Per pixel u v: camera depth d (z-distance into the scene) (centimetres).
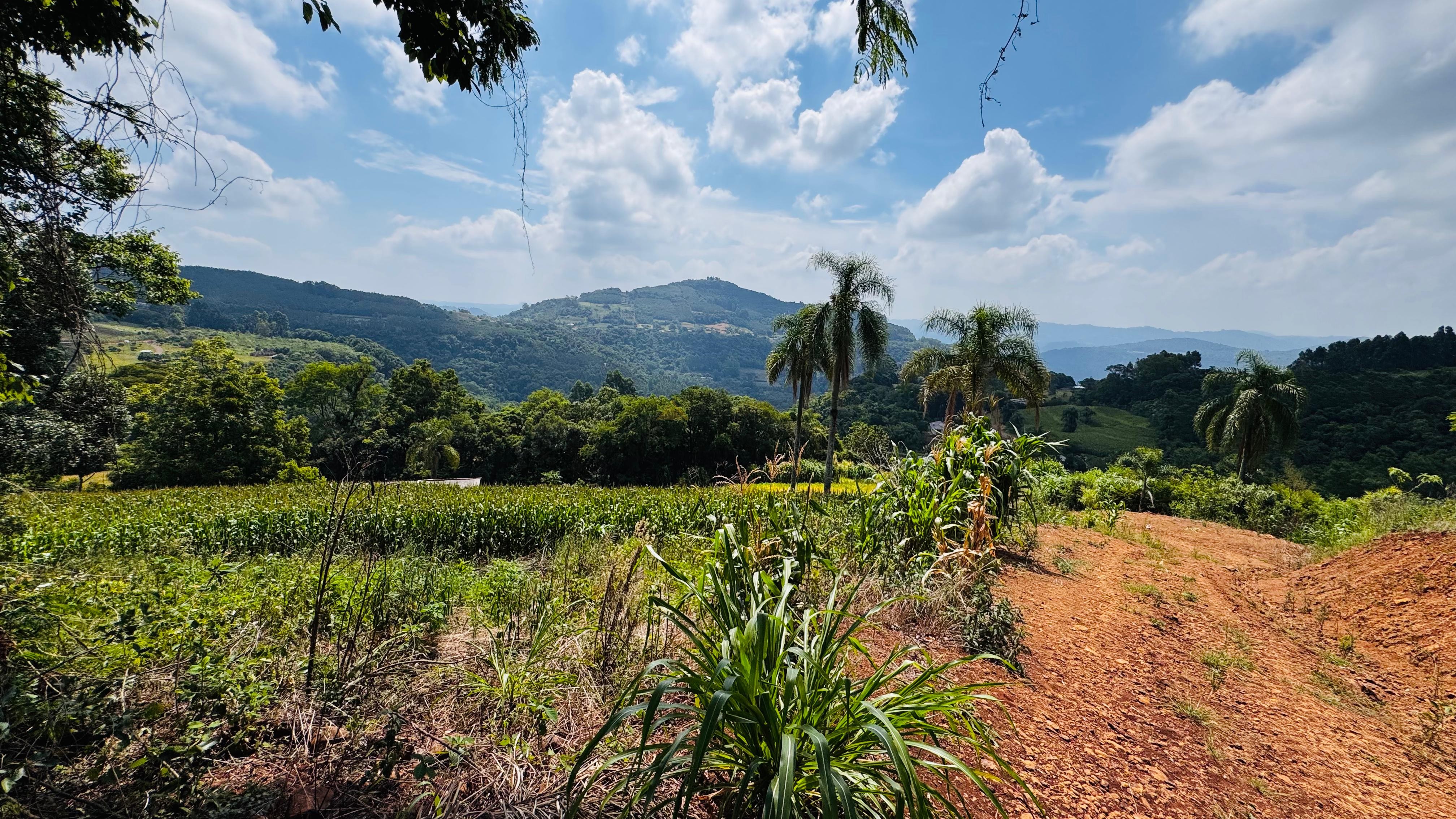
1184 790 310
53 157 286
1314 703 457
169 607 337
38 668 254
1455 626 549
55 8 267
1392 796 338
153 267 1300
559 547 849
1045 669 430
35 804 193
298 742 247
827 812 154
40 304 302
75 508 1507
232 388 3600
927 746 208
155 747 213
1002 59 297
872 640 418
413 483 2220
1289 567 1000
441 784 230
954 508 604
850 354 2130
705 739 169
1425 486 1642
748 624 209
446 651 356
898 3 298
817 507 648
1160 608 625
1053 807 275
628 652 349
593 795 233
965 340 1842
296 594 443
